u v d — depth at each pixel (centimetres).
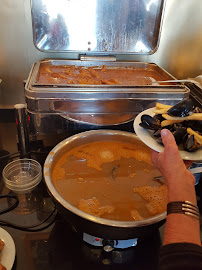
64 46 139
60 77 123
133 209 73
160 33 139
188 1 135
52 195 69
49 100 99
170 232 45
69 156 93
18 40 135
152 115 84
